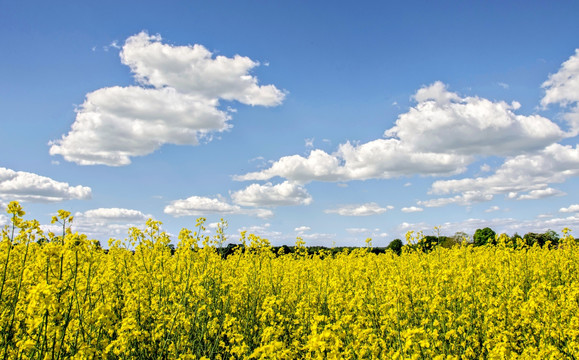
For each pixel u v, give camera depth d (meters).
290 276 11.08
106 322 5.12
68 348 4.88
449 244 22.72
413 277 8.73
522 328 7.12
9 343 5.40
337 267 12.11
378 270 11.00
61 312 4.87
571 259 12.21
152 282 8.70
